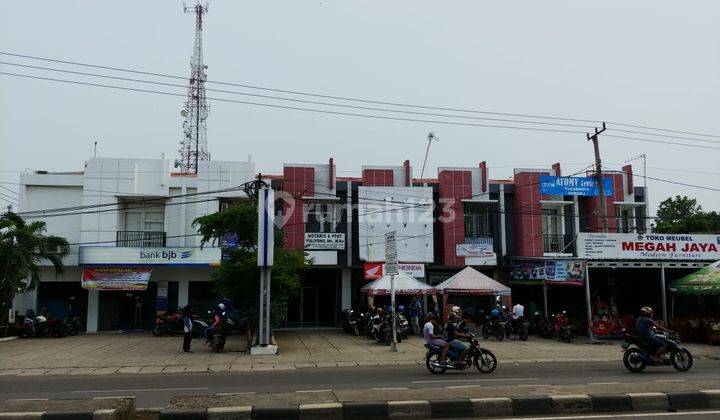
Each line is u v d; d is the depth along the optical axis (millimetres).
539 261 25844
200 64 44375
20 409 8320
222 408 8516
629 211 31547
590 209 30641
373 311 25594
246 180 28781
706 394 9703
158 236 28375
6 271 22469
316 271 30453
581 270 22625
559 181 29938
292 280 20203
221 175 28672
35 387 12016
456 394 9594
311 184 28969
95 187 27969
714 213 45875
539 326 24953
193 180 28859
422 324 26500
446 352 13836
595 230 30328
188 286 28469
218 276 20062
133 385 12203
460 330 14398
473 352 14094
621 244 24344
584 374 13695
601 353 18656
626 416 8805
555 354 18359
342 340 23516
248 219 20016
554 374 13711
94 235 27672
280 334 26656
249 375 13906
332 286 30531
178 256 27141
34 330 24719
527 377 13117
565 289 30109
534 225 29531
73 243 27969
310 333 27141
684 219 46844
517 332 24125
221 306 19328
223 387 11789
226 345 21469
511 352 18938
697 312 27250
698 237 25047
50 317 25750
